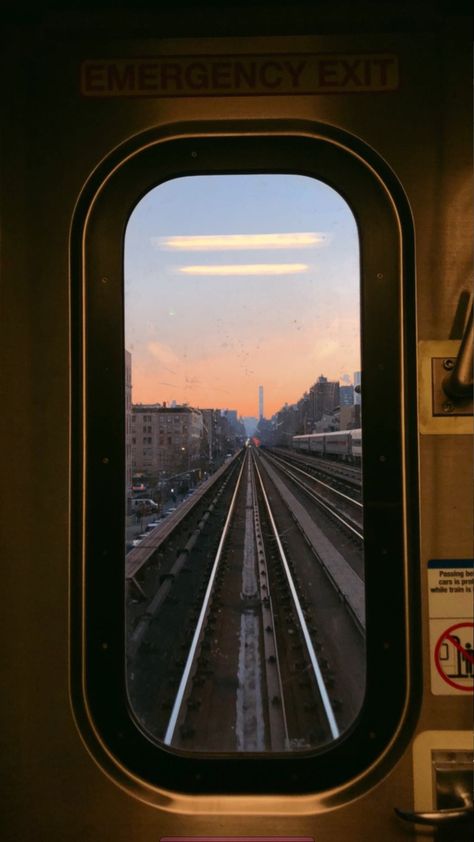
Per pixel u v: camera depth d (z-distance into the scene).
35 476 1.26
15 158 1.29
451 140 1.26
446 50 1.27
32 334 1.27
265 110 1.29
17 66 1.29
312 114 1.29
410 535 1.24
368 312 1.27
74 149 1.29
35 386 1.27
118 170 1.30
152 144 1.30
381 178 1.28
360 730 1.23
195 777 1.23
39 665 1.24
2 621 1.25
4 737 1.24
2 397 1.26
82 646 1.25
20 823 1.22
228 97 1.29
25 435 1.26
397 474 1.25
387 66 1.28
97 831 1.22
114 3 1.27
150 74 1.29
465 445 1.24
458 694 1.22
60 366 1.27
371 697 1.24
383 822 1.20
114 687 1.25
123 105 1.29
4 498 1.26
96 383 1.28
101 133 1.29
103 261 1.29
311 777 1.23
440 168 1.26
